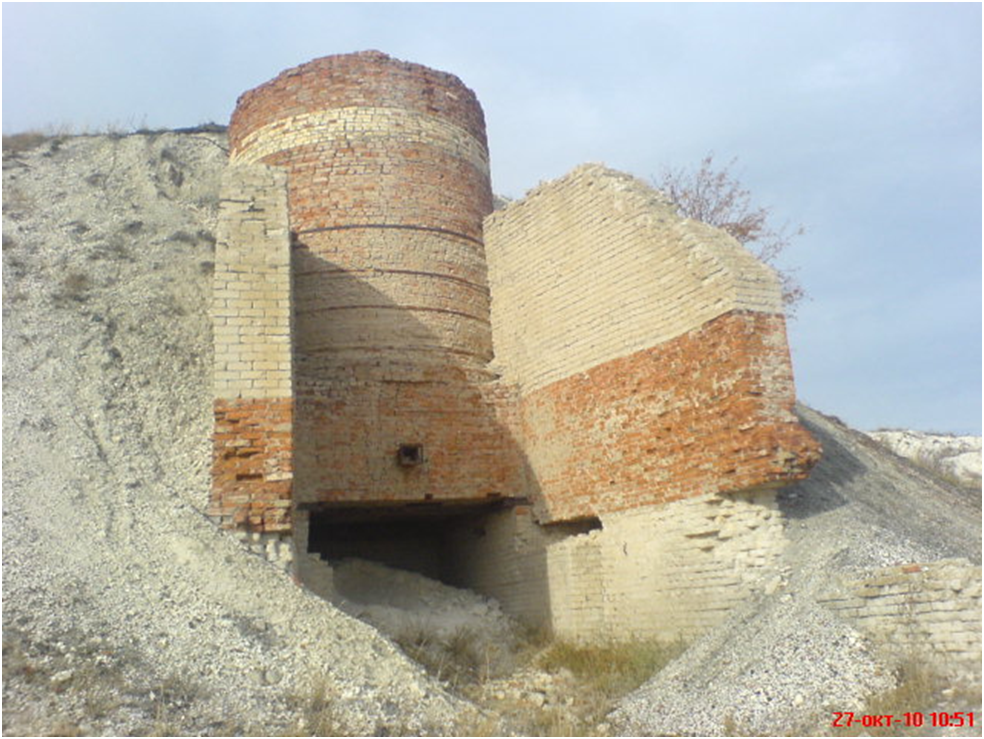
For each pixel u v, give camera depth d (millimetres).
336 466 12562
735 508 9742
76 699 6043
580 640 11461
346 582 13344
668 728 7027
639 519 10898
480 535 14258
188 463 9367
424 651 9930
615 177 12297
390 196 14609
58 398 9477
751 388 9531
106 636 6914
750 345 9734
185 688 6555
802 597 8422
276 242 10352
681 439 10414
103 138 18047
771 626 8273
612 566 11195
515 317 13977
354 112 15031
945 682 6598
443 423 13328
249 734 6078
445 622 11938
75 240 12922
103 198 15016
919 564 7383
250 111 15844
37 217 13539
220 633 7402
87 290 11555
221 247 10094
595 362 12047
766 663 7668
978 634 6715
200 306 11898
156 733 5840
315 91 15250
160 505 8703
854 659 7258
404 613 11805
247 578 8258
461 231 14992
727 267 10023
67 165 16266
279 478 9273
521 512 13164
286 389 9680
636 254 11508
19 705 5859
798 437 9469
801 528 9602
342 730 6344
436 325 14008
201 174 18234
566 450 12422
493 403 13609
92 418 9391
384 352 13570
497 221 14766
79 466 8734
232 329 9773
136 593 7578
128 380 10117
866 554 8789
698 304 10375
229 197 10453
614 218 11961
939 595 7094
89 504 8383
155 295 11828
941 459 30047
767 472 9219
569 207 12953
